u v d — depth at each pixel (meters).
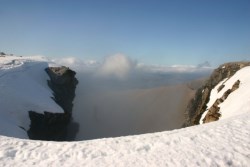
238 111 31.77
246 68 45.38
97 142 17.45
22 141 18.12
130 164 13.84
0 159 15.09
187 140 16.00
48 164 14.54
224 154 13.68
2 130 34.84
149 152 15.05
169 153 14.58
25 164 14.60
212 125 18.69
